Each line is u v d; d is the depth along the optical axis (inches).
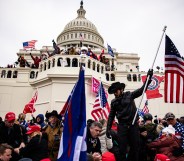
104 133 286.5
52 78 1254.9
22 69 1547.7
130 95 223.9
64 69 1333.7
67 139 168.1
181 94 275.3
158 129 322.0
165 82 281.1
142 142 273.7
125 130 212.2
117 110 224.2
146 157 273.9
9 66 1675.7
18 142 312.7
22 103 1462.8
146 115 325.7
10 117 307.6
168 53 285.6
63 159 162.9
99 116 541.0
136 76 1635.1
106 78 1619.1
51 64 1400.1
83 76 179.0
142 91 219.3
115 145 272.2
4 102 1460.4
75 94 175.8
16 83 1507.1
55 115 284.0
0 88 1485.0
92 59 1414.9
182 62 283.0
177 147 232.7
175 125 253.9
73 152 159.9
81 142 162.2
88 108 1162.0
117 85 226.5
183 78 279.1
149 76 219.5
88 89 1206.3
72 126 169.2
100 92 570.6
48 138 276.4
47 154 250.5
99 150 254.7
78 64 1374.3
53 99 1214.9
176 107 1549.0
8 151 203.8
